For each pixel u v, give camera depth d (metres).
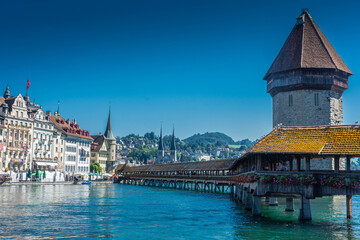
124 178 138.62
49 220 36.97
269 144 33.44
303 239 28.11
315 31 78.62
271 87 80.06
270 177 32.59
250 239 28.27
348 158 31.70
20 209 45.06
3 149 107.56
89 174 151.12
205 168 92.69
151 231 31.64
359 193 30.86
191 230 31.95
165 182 116.81
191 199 63.50
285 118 77.31
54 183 111.00
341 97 78.69
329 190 31.73
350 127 32.88
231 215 40.78
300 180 31.72
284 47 80.06
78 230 31.91
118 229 32.50
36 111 123.31
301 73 75.00
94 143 171.75
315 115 75.31
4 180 96.38
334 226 32.94
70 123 147.88
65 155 137.25
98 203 54.38
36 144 121.50
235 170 62.03
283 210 44.00
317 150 31.22
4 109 110.00
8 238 28.61
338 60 77.88
